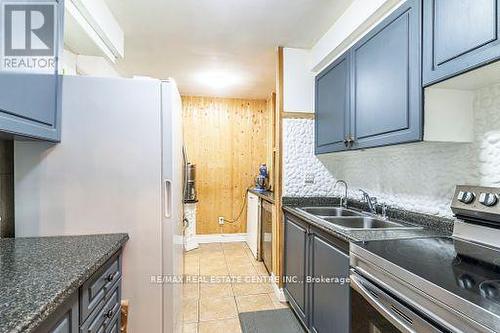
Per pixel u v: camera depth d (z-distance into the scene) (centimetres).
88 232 133
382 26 150
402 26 134
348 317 131
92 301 99
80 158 132
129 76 323
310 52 250
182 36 227
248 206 407
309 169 255
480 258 96
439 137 126
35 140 124
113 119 136
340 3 180
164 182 140
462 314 69
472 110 130
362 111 171
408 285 88
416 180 170
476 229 100
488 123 125
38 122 111
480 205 100
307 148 254
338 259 143
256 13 193
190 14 193
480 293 72
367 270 113
